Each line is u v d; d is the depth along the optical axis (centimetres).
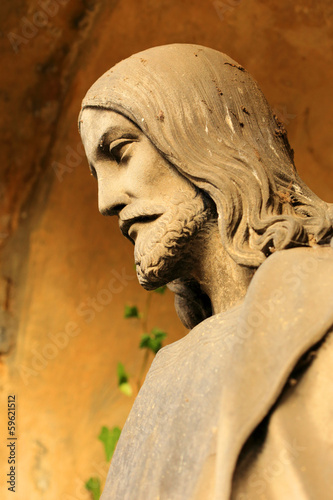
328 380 215
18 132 328
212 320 229
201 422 220
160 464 221
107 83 237
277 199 230
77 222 323
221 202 229
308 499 211
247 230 228
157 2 310
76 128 322
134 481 223
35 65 323
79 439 316
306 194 232
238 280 231
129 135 235
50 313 324
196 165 231
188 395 223
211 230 232
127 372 315
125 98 235
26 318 326
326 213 230
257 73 301
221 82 236
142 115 233
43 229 328
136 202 234
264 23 299
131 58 240
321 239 227
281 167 232
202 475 216
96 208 321
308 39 296
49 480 315
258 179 229
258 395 215
